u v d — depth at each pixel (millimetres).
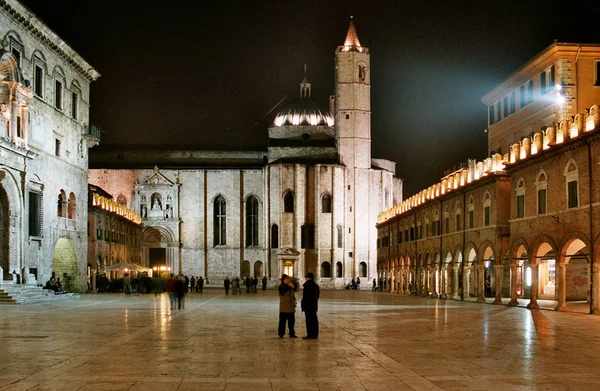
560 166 43250
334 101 129875
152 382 15852
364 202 118312
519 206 49531
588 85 53938
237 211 118562
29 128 58062
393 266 92250
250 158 125000
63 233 66500
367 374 17062
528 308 46562
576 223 41250
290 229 116812
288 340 24984
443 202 67688
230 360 19469
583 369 17875
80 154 72562
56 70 65188
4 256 53969
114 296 67125
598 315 38906
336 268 116125
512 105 64625
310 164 117812
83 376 16656
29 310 42719
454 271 67938
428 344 23734
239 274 117625
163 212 118062
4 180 53031
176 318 36312
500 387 15336
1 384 15578
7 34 53875
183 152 124625
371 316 38906
